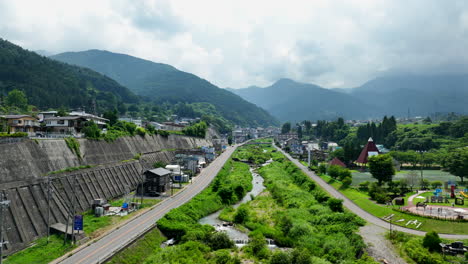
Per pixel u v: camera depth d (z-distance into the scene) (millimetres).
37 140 68125
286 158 186875
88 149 86625
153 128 148625
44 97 197750
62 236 52406
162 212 69750
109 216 65625
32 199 54656
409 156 147250
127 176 93500
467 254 45812
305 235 60031
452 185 80625
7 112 129750
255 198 93875
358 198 82562
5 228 46781
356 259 50250
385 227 61438
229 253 53781
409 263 47312
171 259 48812
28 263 42719
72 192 66312
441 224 58031
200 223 70500
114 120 121375
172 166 111312
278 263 49156
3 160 55875
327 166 134875
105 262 43688
